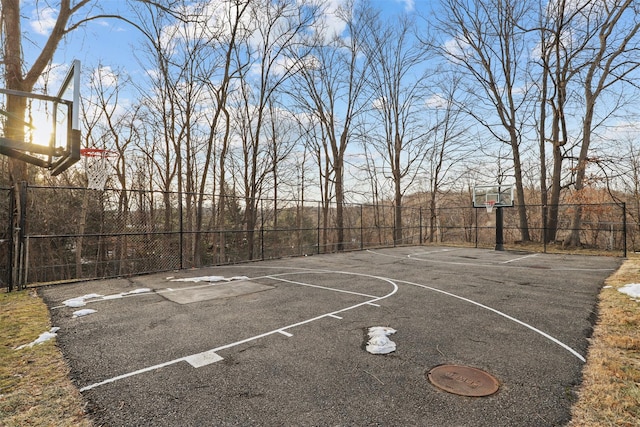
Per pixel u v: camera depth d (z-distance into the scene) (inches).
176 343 159.9
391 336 170.9
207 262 879.1
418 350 152.4
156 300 246.4
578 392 113.9
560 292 276.7
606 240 759.7
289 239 967.0
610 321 194.1
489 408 104.1
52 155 175.9
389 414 101.0
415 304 237.8
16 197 337.1
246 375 127.0
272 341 163.5
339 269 411.8
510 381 122.4
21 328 180.1
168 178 796.6
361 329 182.5
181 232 394.0
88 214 634.2
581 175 676.7
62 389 115.0
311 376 126.3
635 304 225.8
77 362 137.6
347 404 106.6
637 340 161.2
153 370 131.0
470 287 300.0
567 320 198.8
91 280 326.0
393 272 387.5
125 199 586.9
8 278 275.7
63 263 641.6
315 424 96.0
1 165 492.4
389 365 136.3
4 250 346.0
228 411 102.4
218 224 884.0
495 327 186.2
